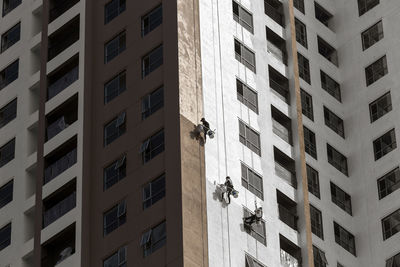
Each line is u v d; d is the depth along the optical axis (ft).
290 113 411.75
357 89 443.73
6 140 408.67
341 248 410.31
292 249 387.14
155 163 365.20
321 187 417.28
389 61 442.09
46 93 403.54
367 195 422.82
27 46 421.18
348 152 433.89
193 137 368.68
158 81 377.09
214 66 390.42
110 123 382.22
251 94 400.67
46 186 385.50
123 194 367.25
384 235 413.18
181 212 352.28
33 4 427.33
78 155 382.42
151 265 350.23
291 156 403.13
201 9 396.98
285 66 420.77
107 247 362.53
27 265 384.47
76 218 372.17
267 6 427.33
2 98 417.28
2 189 401.08
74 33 413.59
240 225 370.32
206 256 353.31
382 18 451.12
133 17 394.73
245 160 384.27
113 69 390.63
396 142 426.10
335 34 458.50
